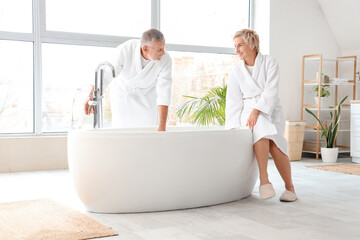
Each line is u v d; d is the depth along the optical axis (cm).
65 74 471
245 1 563
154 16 505
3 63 446
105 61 304
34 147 437
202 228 229
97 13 482
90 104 304
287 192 297
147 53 310
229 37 553
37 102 454
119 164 250
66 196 311
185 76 525
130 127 326
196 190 268
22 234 215
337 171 439
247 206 279
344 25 568
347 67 588
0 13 443
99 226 229
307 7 568
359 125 516
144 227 230
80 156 254
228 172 279
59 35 462
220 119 488
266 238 212
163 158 254
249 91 307
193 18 531
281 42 552
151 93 353
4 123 449
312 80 548
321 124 539
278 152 301
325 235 218
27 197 308
